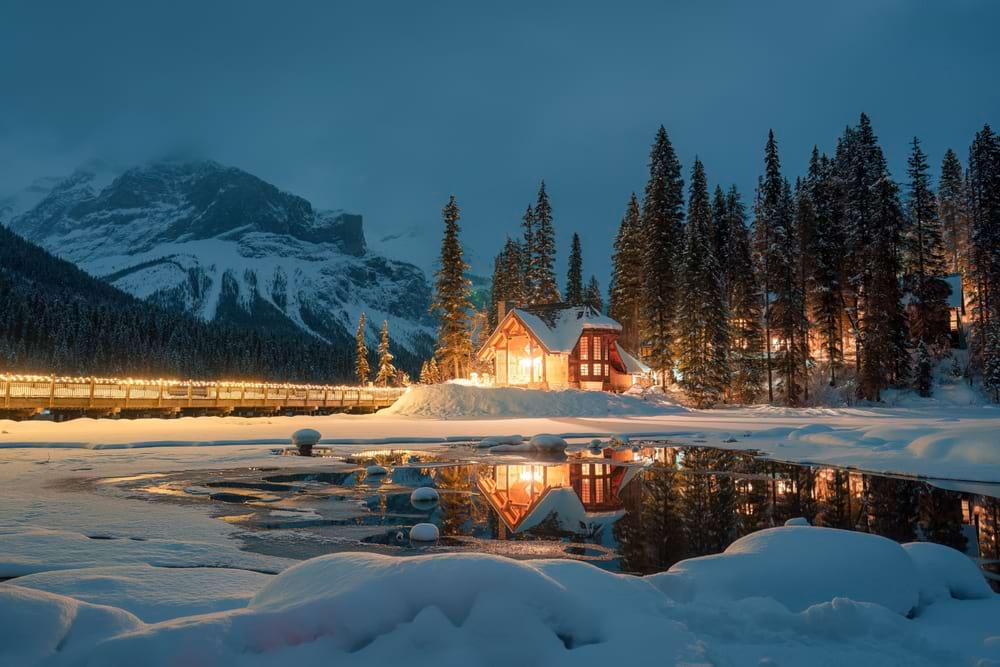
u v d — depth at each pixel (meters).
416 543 9.46
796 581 5.89
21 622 3.89
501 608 4.38
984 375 50.34
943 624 5.67
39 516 10.63
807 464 19.36
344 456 20.73
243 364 156.50
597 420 38.06
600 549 9.23
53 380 32.91
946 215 73.00
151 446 22.58
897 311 50.03
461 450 22.84
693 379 49.88
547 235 71.56
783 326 51.69
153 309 193.75
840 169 63.88
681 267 52.47
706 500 13.32
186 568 7.21
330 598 4.29
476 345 86.06
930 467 17.81
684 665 4.23
